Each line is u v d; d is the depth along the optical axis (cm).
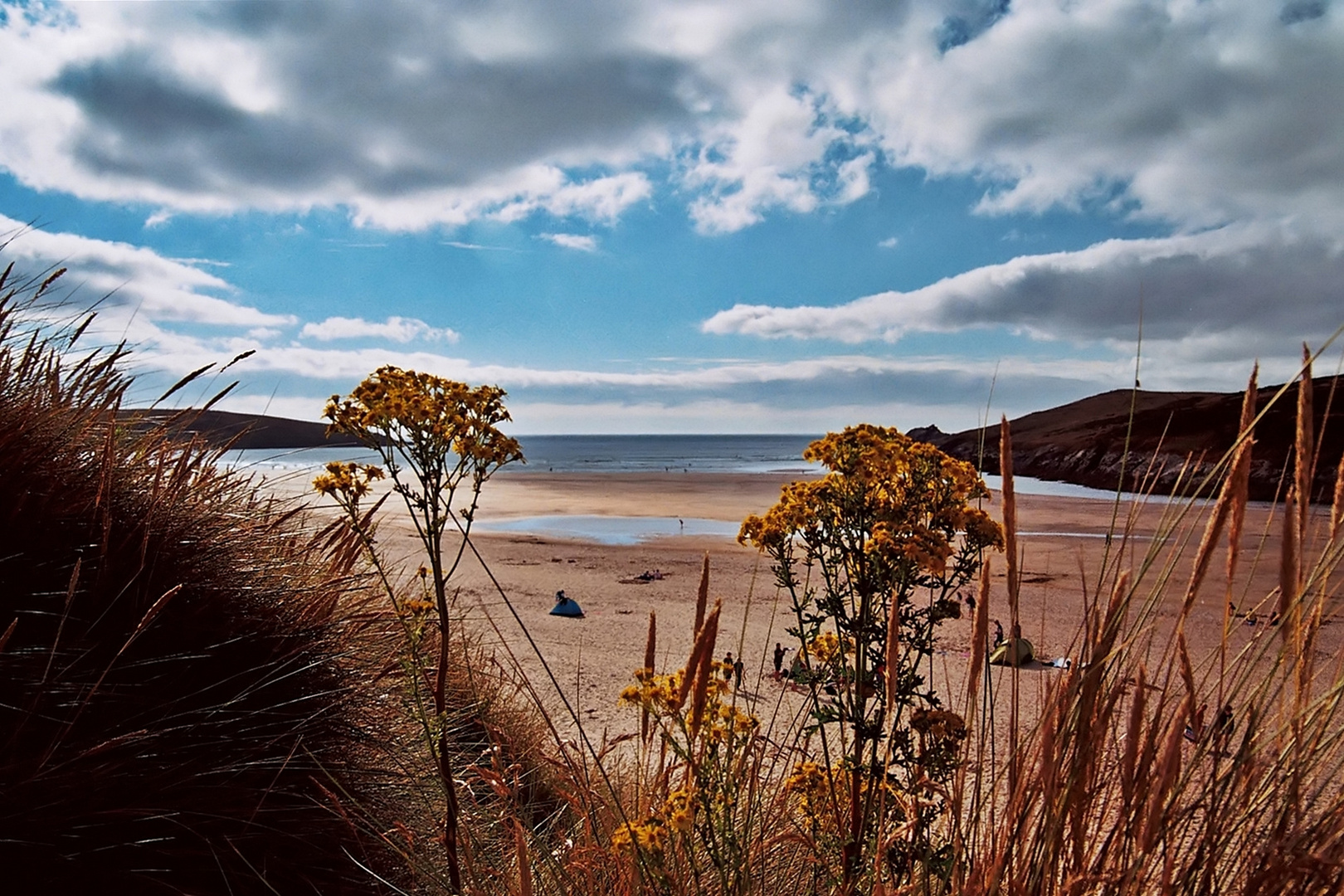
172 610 230
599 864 230
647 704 204
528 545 2103
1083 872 142
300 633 258
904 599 187
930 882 173
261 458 331
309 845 224
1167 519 139
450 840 203
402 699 280
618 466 9431
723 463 10650
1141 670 134
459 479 191
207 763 219
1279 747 140
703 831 196
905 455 194
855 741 193
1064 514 3200
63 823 182
